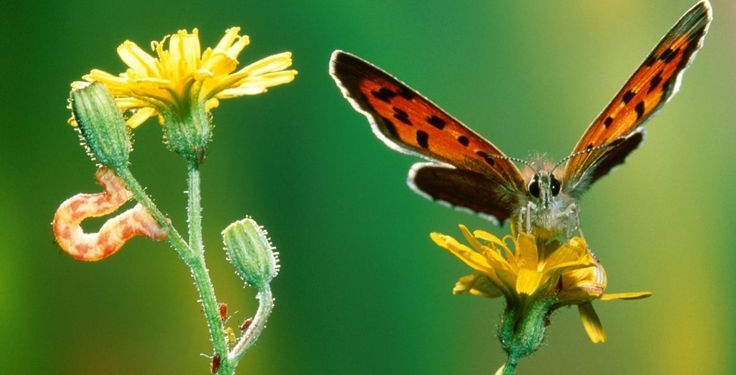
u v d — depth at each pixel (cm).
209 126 26
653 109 27
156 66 26
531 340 26
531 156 28
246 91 26
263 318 26
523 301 26
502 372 26
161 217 26
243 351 26
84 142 26
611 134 27
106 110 26
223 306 26
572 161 28
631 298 26
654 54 27
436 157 27
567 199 27
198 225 26
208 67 26
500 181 28
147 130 31
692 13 27
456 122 27
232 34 26
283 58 27
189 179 26
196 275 26
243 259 26
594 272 26
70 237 26
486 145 27
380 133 27
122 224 26
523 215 27
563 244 26
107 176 26
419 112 27
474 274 26
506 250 26
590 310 26
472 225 31
